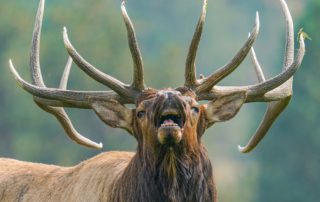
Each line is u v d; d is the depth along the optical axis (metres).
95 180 31.66
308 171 125.94
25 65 131.25
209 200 29.92
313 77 125.69
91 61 127.75
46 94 31.75
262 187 125.38
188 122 29.00
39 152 119.88
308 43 124.94
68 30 129.50
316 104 126.19
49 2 156.12
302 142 125.94
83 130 110.56
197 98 30.97
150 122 29.02
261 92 31.47
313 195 124.69
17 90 125.94
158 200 29.53
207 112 30.52
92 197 31.42
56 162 118.44
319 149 126.25
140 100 30.25
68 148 119.19
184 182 29.45
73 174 32.72
